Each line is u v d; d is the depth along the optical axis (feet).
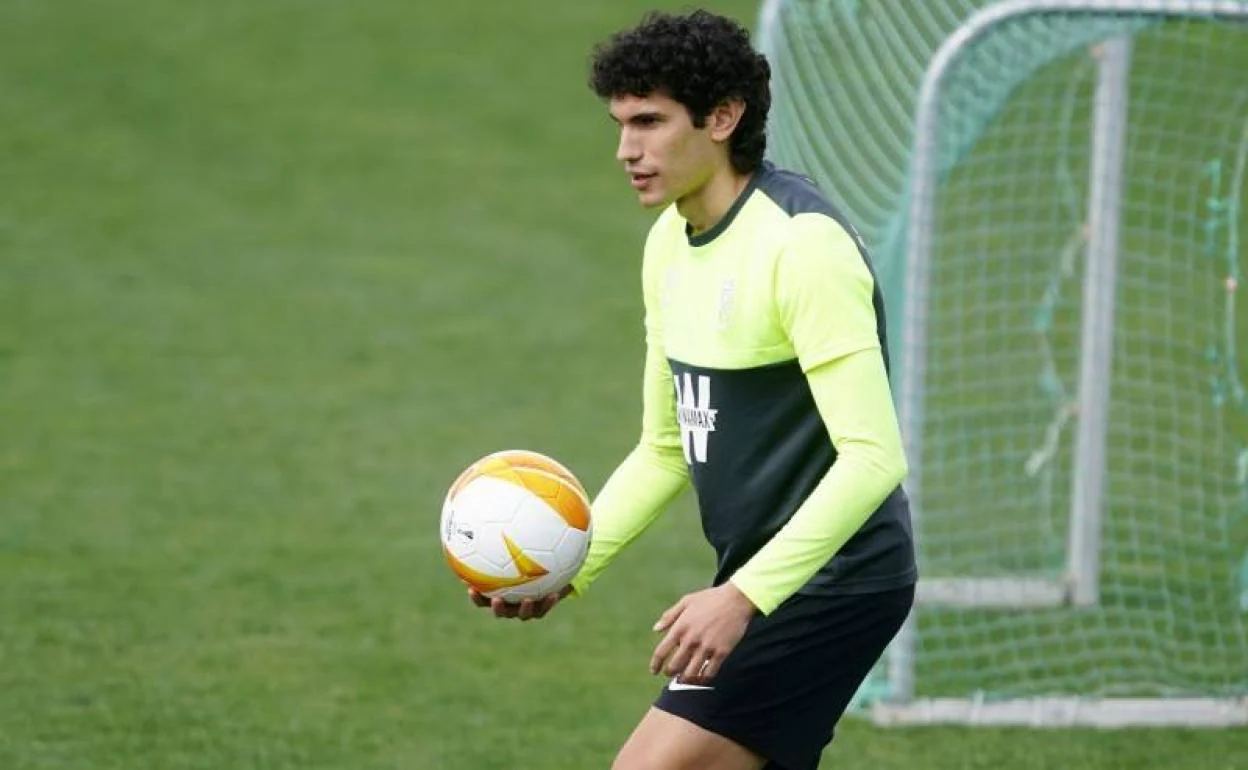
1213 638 84.12
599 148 197.98
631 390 129.59
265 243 168.66
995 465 108.99
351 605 88.69
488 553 47.62
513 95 212.43
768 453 46.19
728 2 231.71
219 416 122.42
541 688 78.07
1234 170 91.25
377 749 70.95
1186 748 72.02
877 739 73.05
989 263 136.05
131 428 119.34
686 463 50.85
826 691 47.24
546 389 129.70
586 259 165.07
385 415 123.13
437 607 88.69
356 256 165.37
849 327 43.19
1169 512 100.07
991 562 94.89
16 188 181.47
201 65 219.20
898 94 85.30
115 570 93.30
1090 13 74.23
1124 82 84.58
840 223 44.24
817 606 46.19
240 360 136.05
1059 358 124.16
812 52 90.53
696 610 42.91
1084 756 71.05
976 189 135.64
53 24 230.27
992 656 81.71
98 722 73.31
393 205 180.55
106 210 176.65
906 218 81.92
